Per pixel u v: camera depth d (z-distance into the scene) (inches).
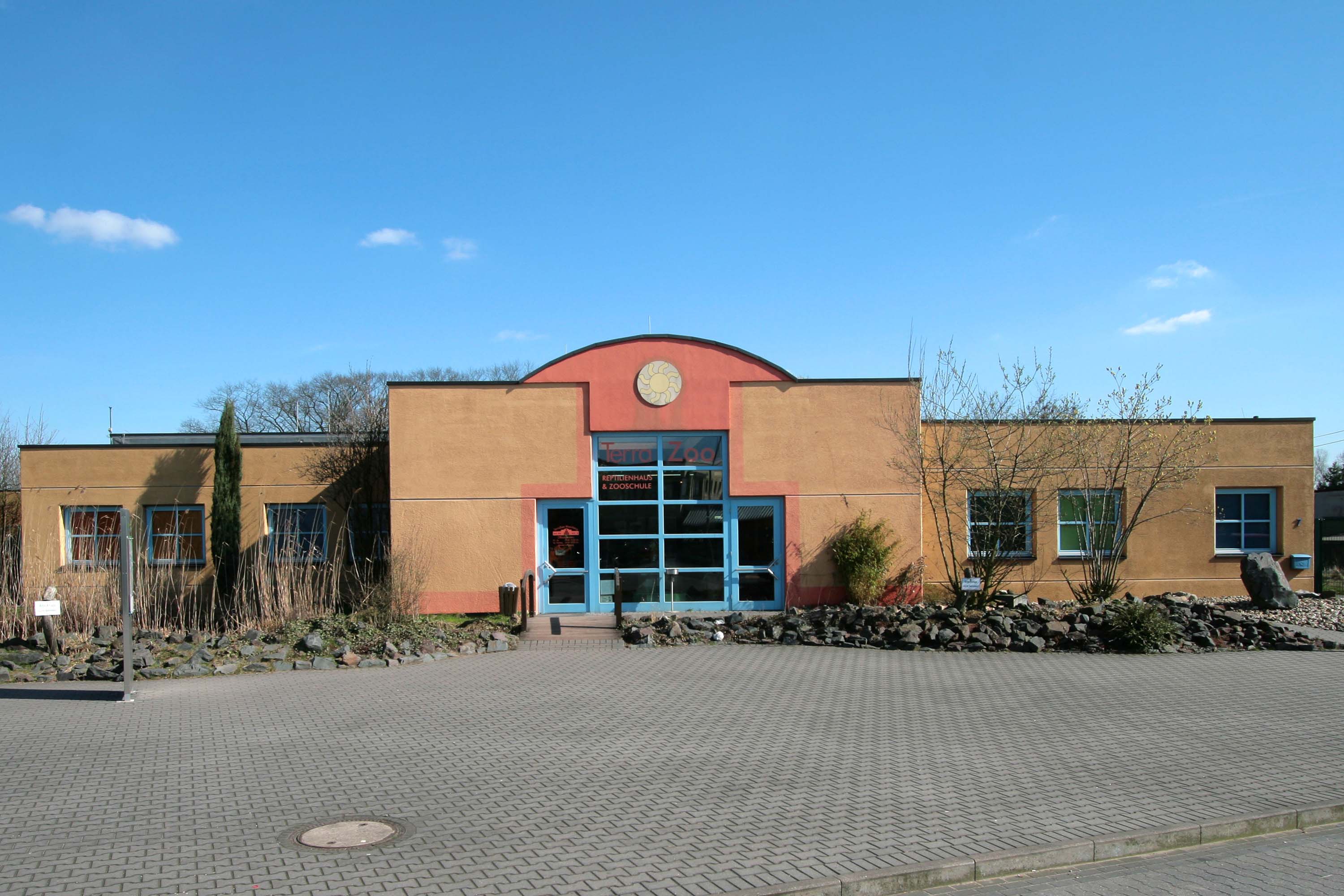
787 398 701.3
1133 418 725.3
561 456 692.1
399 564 606.5
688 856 224.2
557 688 438.6
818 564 693.9
